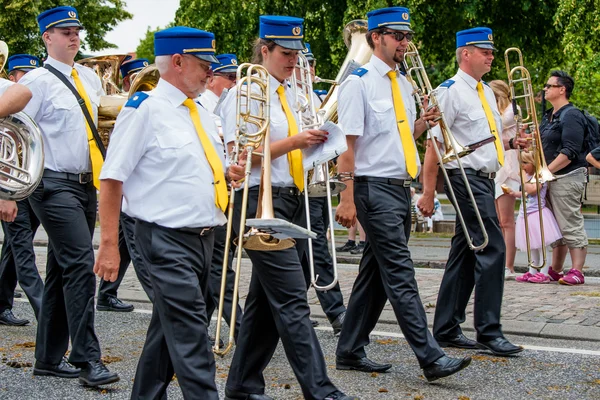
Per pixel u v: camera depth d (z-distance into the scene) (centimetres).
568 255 1212
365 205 559
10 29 2673
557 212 965
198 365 414
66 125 557
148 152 426
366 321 587
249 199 503
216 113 559
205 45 432
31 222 770
